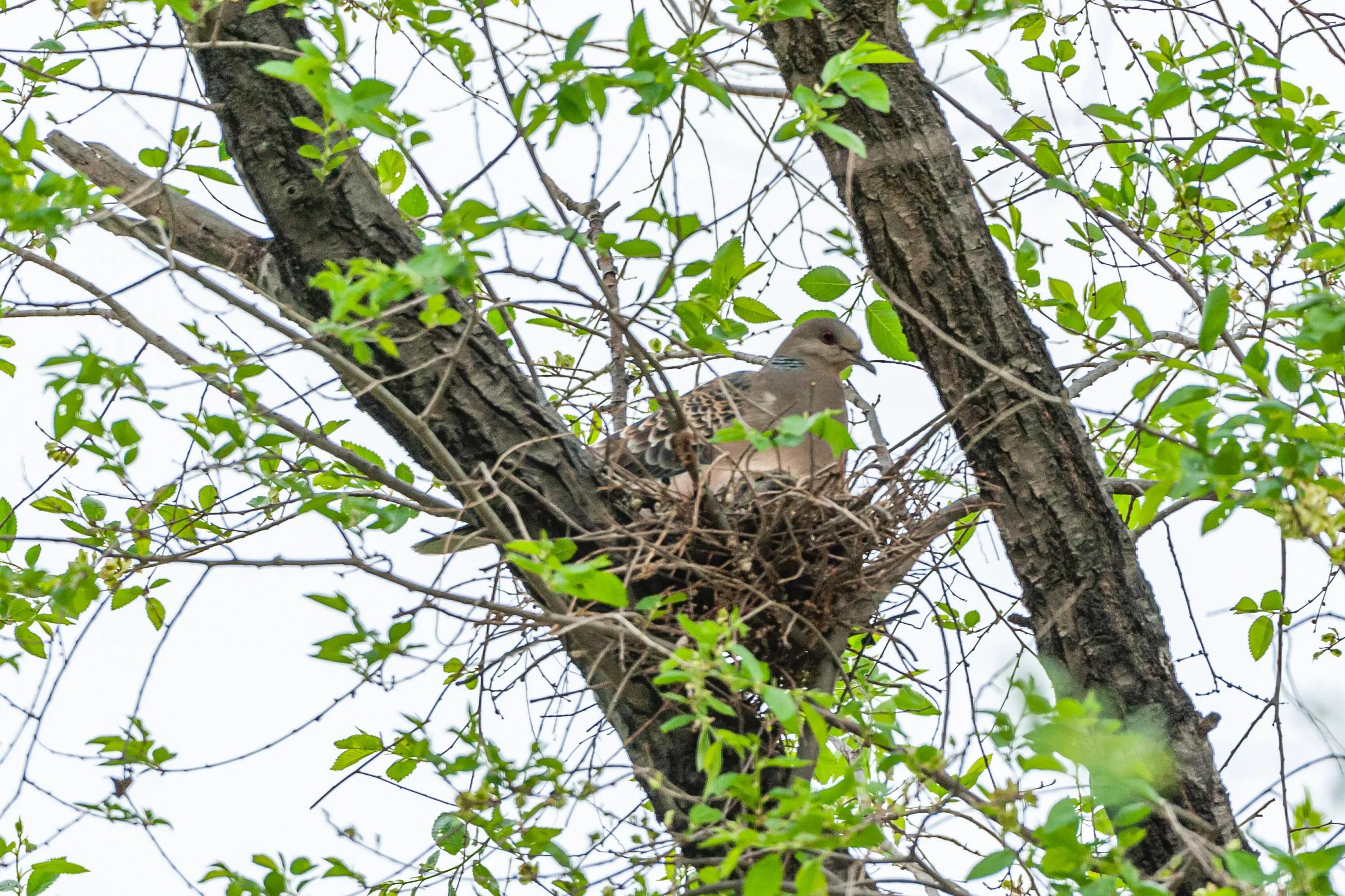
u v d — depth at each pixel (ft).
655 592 34.45
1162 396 32.09
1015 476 35.29
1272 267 31.04
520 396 33.83
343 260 32.83
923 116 35.22
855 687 36.32
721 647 24.43
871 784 25.02
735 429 26.08
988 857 24.48
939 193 34.99
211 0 28.27
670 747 33.96
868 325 38.58
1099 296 37.17
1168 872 28.14
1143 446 36.47
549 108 26.89
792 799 24.58
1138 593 35.35
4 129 34.14
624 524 34.27
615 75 26.84
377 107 25.53
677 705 32.78
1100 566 35.09
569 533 33.35
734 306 34.91
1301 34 34.50
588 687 31.63
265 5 27.48
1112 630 35.04
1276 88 32.86
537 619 28.63
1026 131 39.55
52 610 33.86
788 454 39.42
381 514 30.45
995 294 35.12
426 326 31.01
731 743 24.68
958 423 35.63
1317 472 28.09
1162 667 35.12
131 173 34.78
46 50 30.86
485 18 26.81
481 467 30.07
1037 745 23.85
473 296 29.14
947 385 35.47
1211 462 25.20
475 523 33.65
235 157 33.14
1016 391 34.91
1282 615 32.45
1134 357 34.17
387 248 33.12
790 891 26.94
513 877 32.58
